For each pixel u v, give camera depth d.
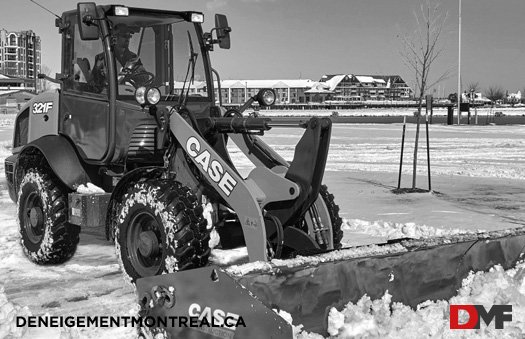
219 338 3.84
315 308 4.21
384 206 10.52
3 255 7.22
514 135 30.83
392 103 115.75
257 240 5.15
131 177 5.91
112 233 6.05
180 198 5.31
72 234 6.69
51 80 6.91
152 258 5.57
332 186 12.97
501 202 10.97
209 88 6.81
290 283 4.08
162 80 6.51
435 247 4.76
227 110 6.37
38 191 6.68
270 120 5.63
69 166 6.50
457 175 14.89
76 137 6.64
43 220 6.79
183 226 5.20
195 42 6.77
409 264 4.64
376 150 22.28
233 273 3.92
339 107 111.50
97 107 6.34
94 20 6.05
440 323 4.49
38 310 5.38
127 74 6.29
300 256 4.32
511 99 115.75
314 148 5.39
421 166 16.89
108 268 6.73
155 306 4.02
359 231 8.62
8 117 47.09
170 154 5.95
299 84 134.38
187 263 5.19
